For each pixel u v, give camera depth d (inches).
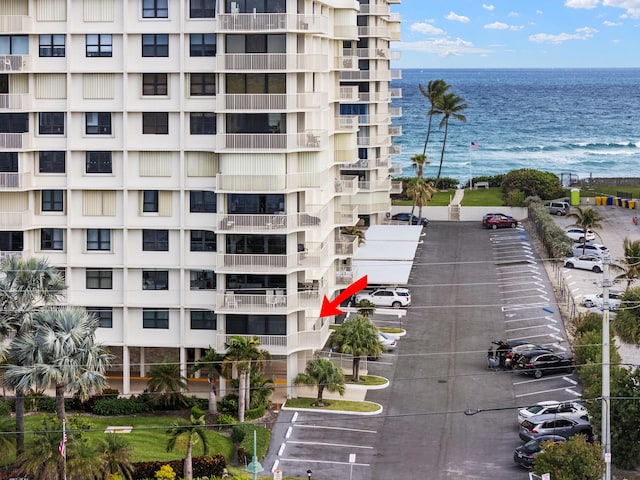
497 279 4507.9
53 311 2623.0
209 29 3061.0
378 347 3265.3
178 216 3147.1
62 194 3191.4
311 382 3024.1
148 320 3198.8
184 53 3078.2
